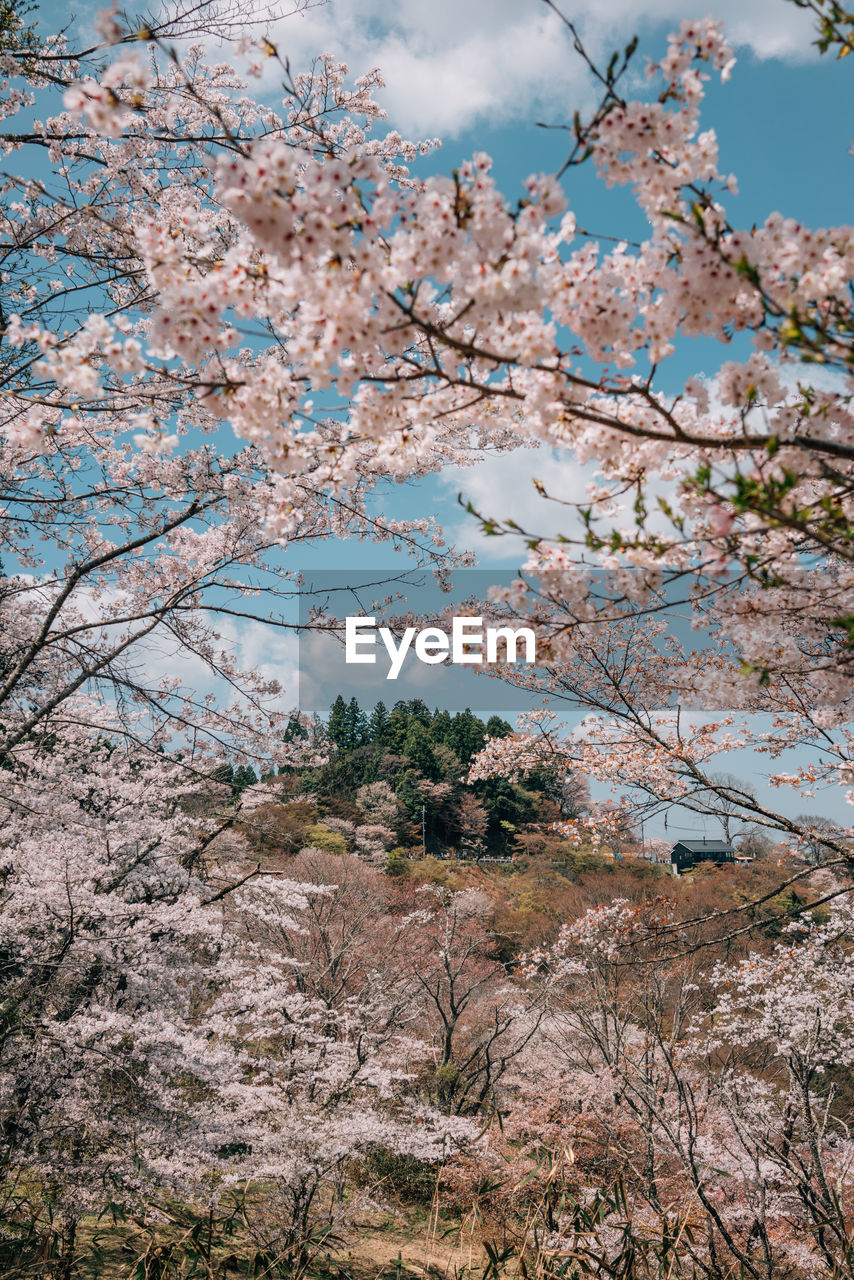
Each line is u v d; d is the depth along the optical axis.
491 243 1.75
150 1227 6.89
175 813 9.52
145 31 1.80
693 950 4.73
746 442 1.88
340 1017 12.24
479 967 20.11
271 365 2.07
